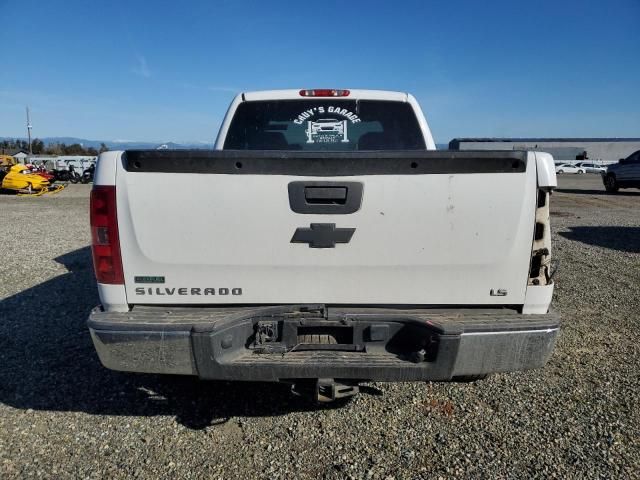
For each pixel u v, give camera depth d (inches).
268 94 165.0
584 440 109.5
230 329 96.2
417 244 99.3
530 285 102.0
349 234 99.0
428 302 102.5
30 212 597.3
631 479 96.7
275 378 95.2
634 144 2541.8
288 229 98.7
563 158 2559.1
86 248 345.4
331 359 96.3
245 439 110.8
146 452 105.6
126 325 94.8
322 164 96.5
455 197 97.9
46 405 125.2
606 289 230.8
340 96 164.9
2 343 165.0
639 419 117.8
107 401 127.4
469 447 107.3
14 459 102.7
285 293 102.0
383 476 97.8
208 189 97.1
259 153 95.7
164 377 140.6
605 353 156.8
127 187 97.3
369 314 99.3
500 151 96.3
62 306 205.8
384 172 97.2
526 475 97.9
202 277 100.8
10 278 253.9
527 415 120.2
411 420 118.5
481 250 99.7
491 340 95.5
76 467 100.3
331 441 110.0
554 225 460.1
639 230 426.0
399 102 167.0
